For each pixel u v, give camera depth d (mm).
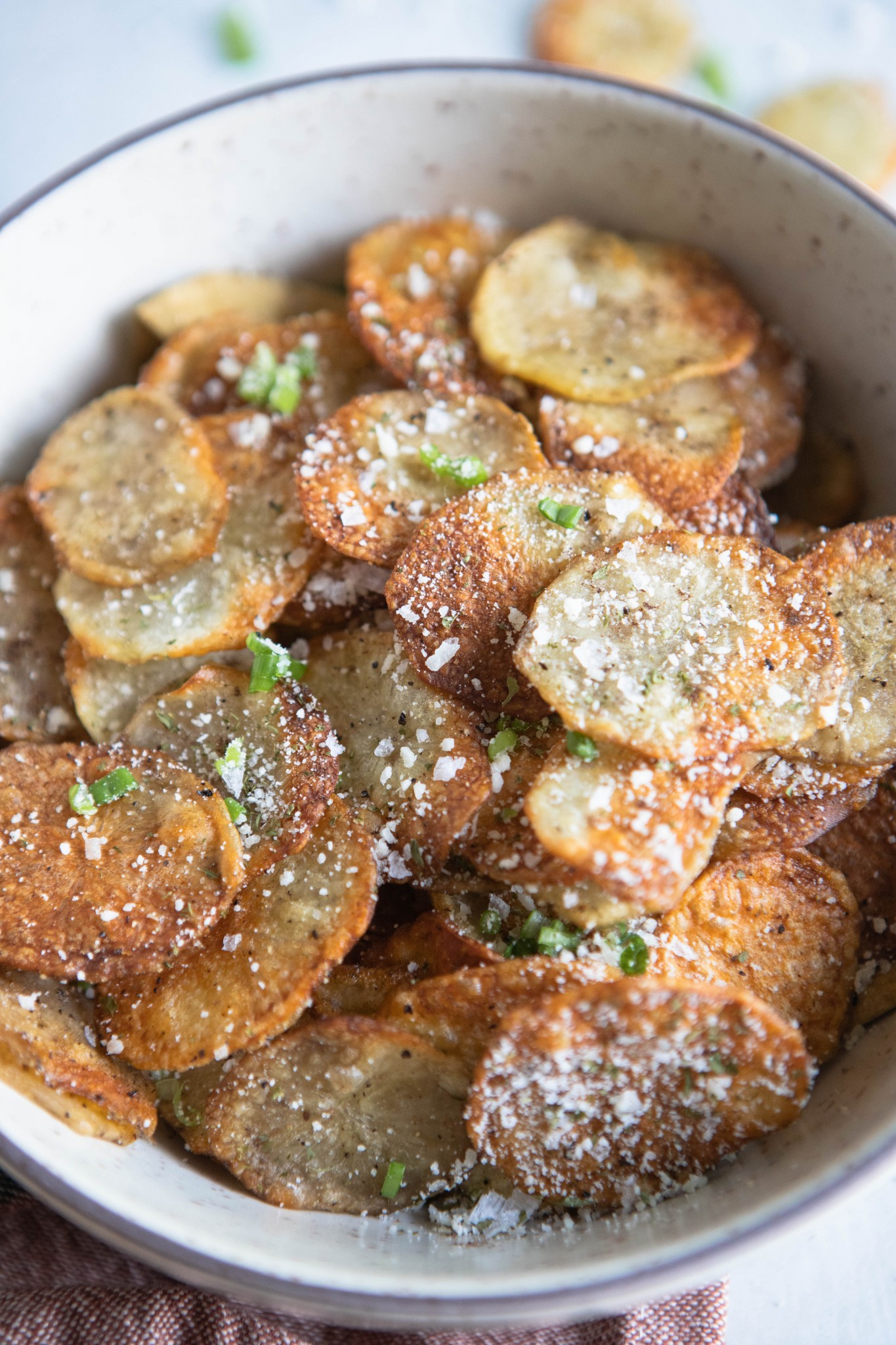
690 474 314
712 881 293
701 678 284
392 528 304
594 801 278
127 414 328
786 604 289
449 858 295
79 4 420
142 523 317
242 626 307
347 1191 284
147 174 330
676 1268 254
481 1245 276
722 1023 265
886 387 329
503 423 313
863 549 299
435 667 293
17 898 288
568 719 280
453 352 332
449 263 345
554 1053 263
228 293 349
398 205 351
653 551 292
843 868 306
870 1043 290
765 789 294
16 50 418
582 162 338
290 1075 284
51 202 323
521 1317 253
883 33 417
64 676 323
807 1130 277
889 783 306
